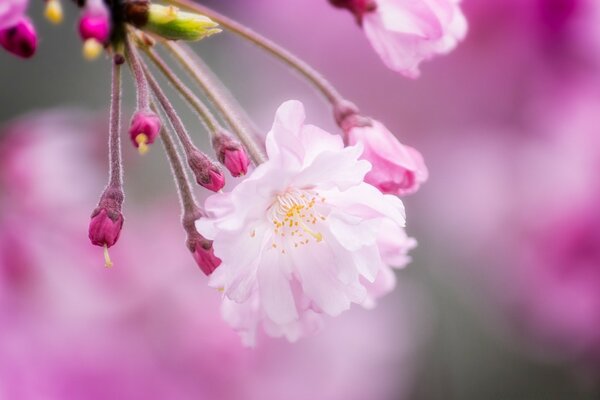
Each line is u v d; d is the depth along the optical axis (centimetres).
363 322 40
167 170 39
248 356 38
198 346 37
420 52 28
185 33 26
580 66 40
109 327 37
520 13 39
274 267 26
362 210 26
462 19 28
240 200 25
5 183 37
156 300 37
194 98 26
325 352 39
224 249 25
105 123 38
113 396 37
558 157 40
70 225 37
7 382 36
